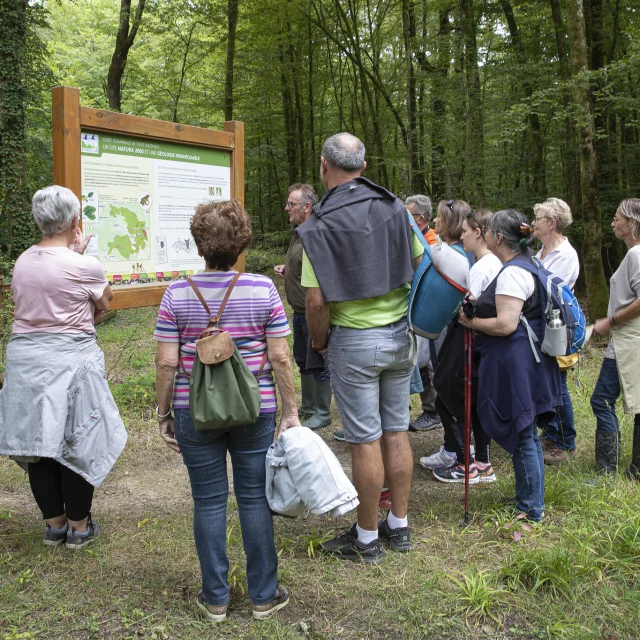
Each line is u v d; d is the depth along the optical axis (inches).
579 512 122.6
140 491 141.1
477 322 119.6
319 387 184.4
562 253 157.6
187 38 701.9
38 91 519.2
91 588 97.7
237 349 82.0
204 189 179.9
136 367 244.5
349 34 609.0
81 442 104.2
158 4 585.6
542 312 119.0
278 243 686.5
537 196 523.2
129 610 92.0
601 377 148.2
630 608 92.2
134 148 161.9
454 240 149.6
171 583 100.0
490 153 569.0
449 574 101.3
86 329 107.6
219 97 670.5
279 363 86.9
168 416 88.7
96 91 900.0
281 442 86.4
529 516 119.4
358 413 101.8
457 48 503.8
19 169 435.8
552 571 99.7
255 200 890.1
